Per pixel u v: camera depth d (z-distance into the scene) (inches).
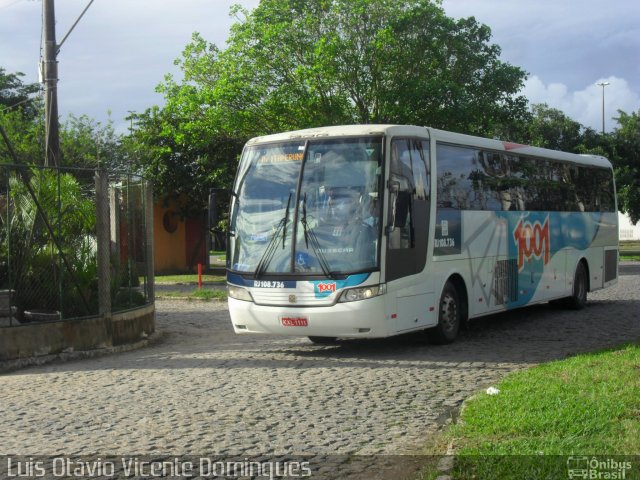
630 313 732.7
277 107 1171.9
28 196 524.7
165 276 1460.4
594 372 384.8
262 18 1200.2
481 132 1259.2
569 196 760.3
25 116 1935.3
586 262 789.2
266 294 503.5
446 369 450.0
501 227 631.2
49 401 382.6
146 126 1530.5
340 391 390.3
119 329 565.6
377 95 1171.3
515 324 663.8
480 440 275.6
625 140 2256.4
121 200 595.5
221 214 1471.5
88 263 553.6
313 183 505.0
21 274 514.6
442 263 546.6
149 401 374.0
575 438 269.9
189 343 598.9
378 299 483.8
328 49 1133.1
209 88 1235.9
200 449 290.2
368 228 488.4
